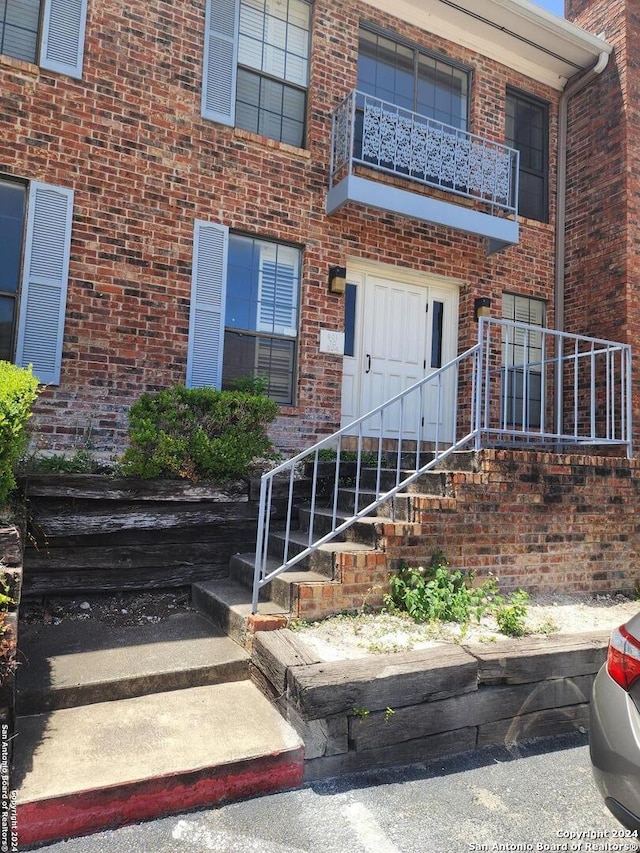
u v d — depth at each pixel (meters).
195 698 3.26
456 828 2.52
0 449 3.21
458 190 7.22
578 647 3.54
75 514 4.38
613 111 7.56
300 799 2.69
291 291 6.57
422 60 7.48
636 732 2.16
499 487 4.54
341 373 6.62
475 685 3.21
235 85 6.29
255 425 5.18
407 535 4.14
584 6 8.22
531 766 3.07
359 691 2.91
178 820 2.50
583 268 7.75
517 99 8.12
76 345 5.42
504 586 4.52
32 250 5.28
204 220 6.02
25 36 5.50
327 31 6.76
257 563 3.77
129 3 5.80
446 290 7.56
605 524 5.05
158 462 4.62
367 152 6.48
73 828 2.37
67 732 2.85
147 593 4.68
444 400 7.47
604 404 7.31
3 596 2.62
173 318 5.83
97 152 5.59
